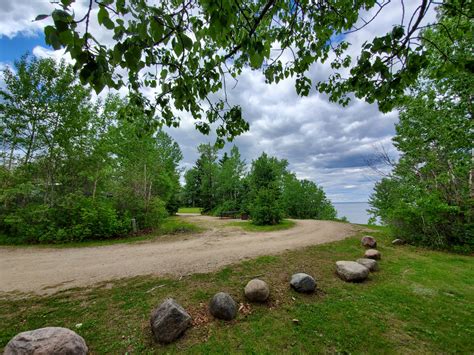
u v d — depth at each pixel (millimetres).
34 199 10023
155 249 7348
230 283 4172
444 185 7473
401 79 2070
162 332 2586
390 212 8195
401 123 8906
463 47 5141
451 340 2662
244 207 20141
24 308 3324
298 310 3305
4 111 9211
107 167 11852
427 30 5402
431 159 7715
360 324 2961
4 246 8008
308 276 3990
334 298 3691
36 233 8500
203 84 2484
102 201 10461
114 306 3354
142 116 3447
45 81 9641
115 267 5301
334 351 2473
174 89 2281
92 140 10867
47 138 9906
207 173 29453
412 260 5805
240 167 27016
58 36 1070
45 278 4582
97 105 11227
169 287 4016
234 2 1544
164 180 18422
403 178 9047
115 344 2547
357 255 6191
